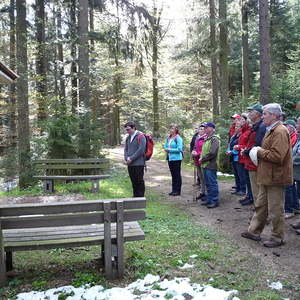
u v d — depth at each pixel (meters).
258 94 14.96
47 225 3.84
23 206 3.78
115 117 28.20
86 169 10.97
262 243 5.22
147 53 14.69
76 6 13.90
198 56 16.77
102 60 20.42
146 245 5.10
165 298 3.49
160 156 19.27
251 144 6.14
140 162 7.79
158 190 9.98
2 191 10.40
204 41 16.44
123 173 12.84
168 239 5.38
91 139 11.10
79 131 10.86
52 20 14.77
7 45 14.73
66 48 14.27
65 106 12.52
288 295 3.63
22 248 3.85
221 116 13.78
